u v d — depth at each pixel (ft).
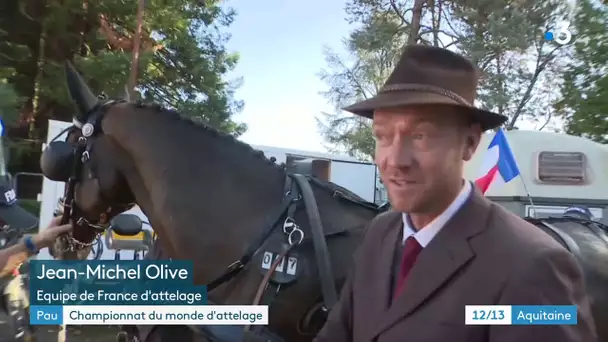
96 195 8.43
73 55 54.65
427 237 4.27
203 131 8.22
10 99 35.86
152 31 56.18
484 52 58.90
